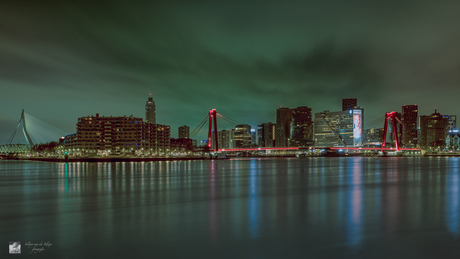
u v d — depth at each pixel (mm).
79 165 165625
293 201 36875
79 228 24766
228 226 24750
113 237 22188
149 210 31875
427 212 29469
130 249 19766
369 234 22359
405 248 19562
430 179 67750
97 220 27453
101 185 58469
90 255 18906
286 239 21422
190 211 31062
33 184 62094
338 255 18578
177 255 18703
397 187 51500
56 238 22172
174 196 42406
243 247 19953
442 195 41312
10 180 72375
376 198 38844
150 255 18750
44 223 26641
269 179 70500
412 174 85250
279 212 30000
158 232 23312
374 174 86125
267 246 20078
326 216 27969
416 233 22500
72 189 52125
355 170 109312
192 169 120750
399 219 26625
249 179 70688
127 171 106062
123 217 28562
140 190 49781
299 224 25219
